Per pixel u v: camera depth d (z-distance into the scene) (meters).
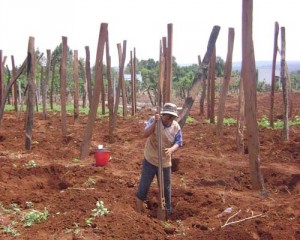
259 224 6.68
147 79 35.97
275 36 14.63
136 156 11.84
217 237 6.15
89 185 8.75
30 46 11.88
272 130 15.36
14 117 19.56
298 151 12.18
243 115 12.17
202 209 7.71
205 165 10.82
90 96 17.89
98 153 10.47
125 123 17.70
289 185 9.47
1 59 17.95
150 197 8.20
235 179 9.73
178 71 36.66
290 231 6.42
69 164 10.75
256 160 8.59
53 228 6.42
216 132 14.14
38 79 27.77
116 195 8.00
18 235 6.21
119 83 15.56
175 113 7.07
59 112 22.77
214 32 10.54
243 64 8.25
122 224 6.53
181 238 6.20
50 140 13.56
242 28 8.14
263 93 35.94
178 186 9.00
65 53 14.02
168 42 13.16
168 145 7.28
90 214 6.80
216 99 30.73
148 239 6.16
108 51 13.69
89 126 11.37
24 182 9.14
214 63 16.67
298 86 47.78
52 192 8.45
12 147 12.54
